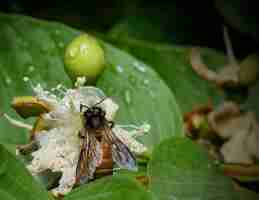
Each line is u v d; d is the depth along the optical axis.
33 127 0.21
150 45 0.30
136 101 0.25
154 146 0.23
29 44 0.25
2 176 0.20
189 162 0.22
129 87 0.25
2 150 0.20
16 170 0.20
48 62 0.25
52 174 0.21
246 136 0.28
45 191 0.20
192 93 0.30
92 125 0.21
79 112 0.21
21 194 0.20
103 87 0.25
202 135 0.27
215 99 0.30
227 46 0.30
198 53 0.30
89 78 0.23
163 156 0.22
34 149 0.21
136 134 0.22
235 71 0.29
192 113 0.28
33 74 0.24
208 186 0.22
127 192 0.20
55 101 0.22
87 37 0.23
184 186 0.22
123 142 0.21
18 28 0.25
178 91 0.30
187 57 0.30
